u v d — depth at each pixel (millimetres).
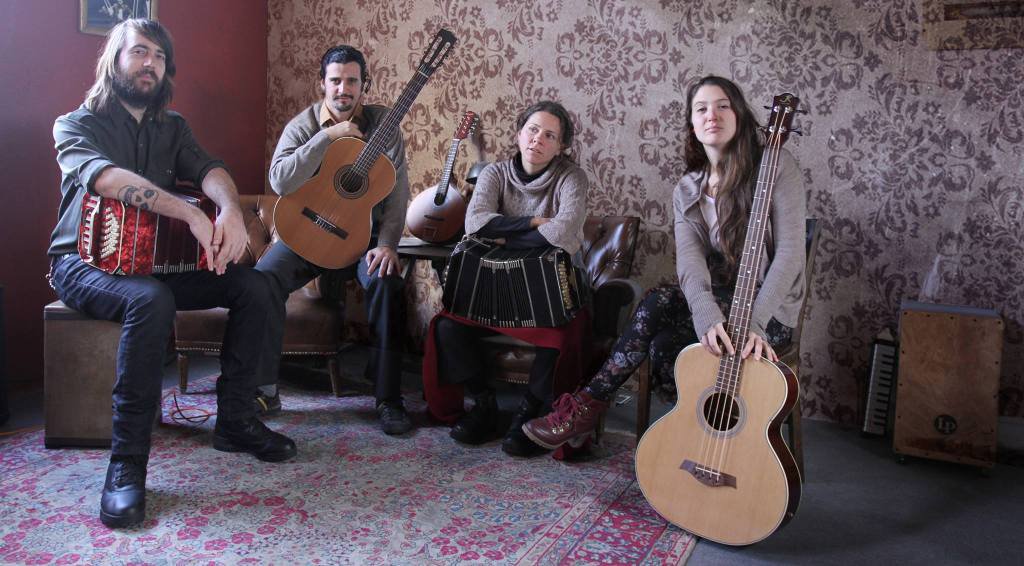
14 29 2871
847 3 2693
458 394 2627
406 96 2627
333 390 2980
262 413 2682
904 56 2633
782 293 1952
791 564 1767
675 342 2205
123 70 2189
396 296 2611
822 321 2840
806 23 2760
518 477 2223
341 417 2709
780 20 2799
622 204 3150
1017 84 2490
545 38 3221
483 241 2510
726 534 1812
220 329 2756
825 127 2770
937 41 2582
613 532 1881
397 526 1870
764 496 1752
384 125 2605
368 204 2602
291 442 2279
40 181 3010
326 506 1966
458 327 2496
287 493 2035
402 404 2648
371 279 2613
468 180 3121
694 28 2941
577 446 2336
